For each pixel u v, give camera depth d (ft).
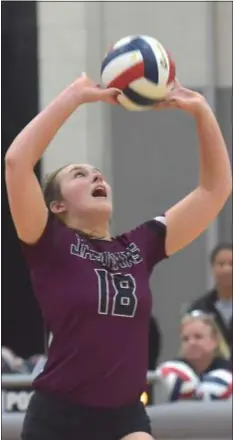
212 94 50.01
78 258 18.52
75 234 18.81
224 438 27.55
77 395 18.04
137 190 50.03
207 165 19.89
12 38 49.93
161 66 18.49
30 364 36.29
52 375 18.22
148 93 18.53
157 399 29.37
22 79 49.83
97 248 18.84
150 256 19.57
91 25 50.03
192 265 48.91
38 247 18.48
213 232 48.39
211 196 19.94
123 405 18.22
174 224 19.86
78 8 50.01
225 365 31.48
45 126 18.40
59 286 18.30
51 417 18.12
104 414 18.11
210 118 19.49
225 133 49.83
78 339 18.06
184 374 29.60
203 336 31.24
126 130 49.93
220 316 36.04
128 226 50.03
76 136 49.11
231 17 50.06
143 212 50.06
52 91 49.83
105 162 49.65
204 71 50.19
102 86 18.94
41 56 49.88
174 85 19.36
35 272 18.57
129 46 18.54
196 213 19.90
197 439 27.55
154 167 50.19
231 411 27.68
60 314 18.17
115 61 18.53
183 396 29.53
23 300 48.14
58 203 19.39
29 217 18.30
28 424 18.39
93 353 18.03
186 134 50.14
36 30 49.93
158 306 49.01
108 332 18.12
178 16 50.24
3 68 49.73
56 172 19.67
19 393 28.02
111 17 50.19
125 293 18.34
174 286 48.96
